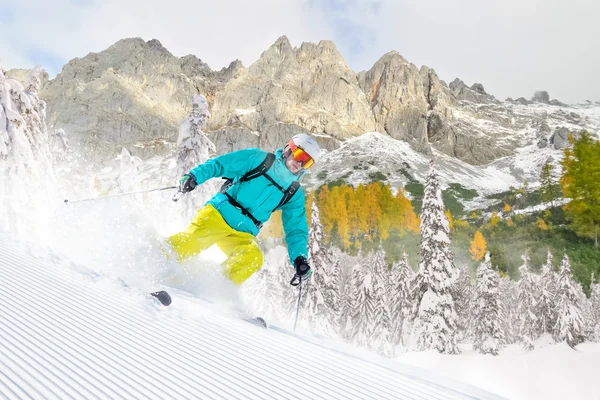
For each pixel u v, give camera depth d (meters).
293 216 4.57
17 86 21.25
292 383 2.21
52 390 1.70
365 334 31.53
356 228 118.81
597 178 86.19
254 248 4.45
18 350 1.98
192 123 23.05
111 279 3.35
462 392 2.51
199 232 4.36
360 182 190.38
